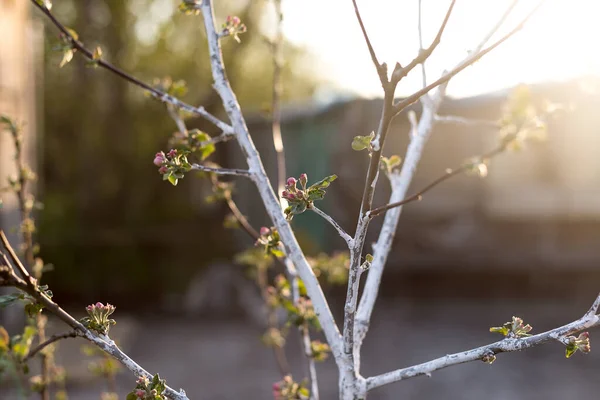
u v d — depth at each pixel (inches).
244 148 76.0
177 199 675.4
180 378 322.3
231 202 102.1
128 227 633.0
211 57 79.6
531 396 288.8
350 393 66.4
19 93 346.9
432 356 351.9
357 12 56.9
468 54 76.8
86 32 658.8
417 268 481.7
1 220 300.4
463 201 505.4
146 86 82.1
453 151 503.8
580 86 127.2
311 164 496.7
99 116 664.4
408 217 501.7
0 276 55.4
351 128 443.2
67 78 738.2
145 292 531.5
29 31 370.9
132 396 58.7
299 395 86.1
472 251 491.8
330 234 463.8
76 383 281.3
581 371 324.8
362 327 75.4
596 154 486.3
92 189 652.1
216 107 281.0
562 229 499.8
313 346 90.3
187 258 553.3
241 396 293.4
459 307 468.4
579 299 494.3
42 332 99.7
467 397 288.0
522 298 496.7
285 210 57.6
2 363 75.6
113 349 60.1
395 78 56.9
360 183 444.5
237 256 124.0
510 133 100.4
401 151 464.1
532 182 505.4
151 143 682.2
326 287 435.2
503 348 60.2
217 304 476.7
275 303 110.2
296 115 501.4
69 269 526.3
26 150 353.1
